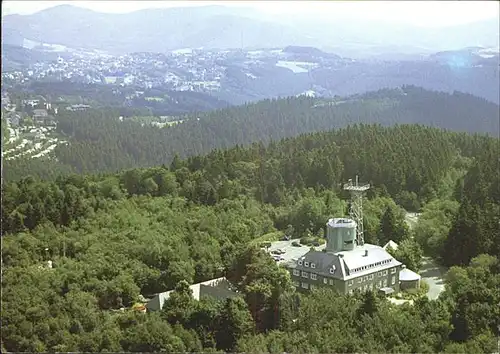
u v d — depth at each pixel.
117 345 67.12
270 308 71.12
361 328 64.50
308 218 109.56
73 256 95.31
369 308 68.12
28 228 102.12
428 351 60.94
